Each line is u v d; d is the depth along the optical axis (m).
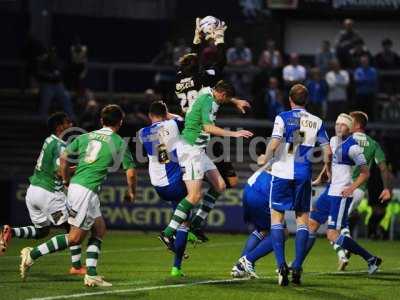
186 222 32.78
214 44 34.94
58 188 35.44
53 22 78.12
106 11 79.31
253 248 32.66
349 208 35.59
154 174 34.09
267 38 74.38
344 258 36.16
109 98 67.75
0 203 58.28
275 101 62.53
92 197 30.03
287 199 30.92
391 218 56.25
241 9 74.94
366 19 74.12
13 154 64.56
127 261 39.66
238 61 66.25
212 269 36.66
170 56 69.19
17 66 69.81
